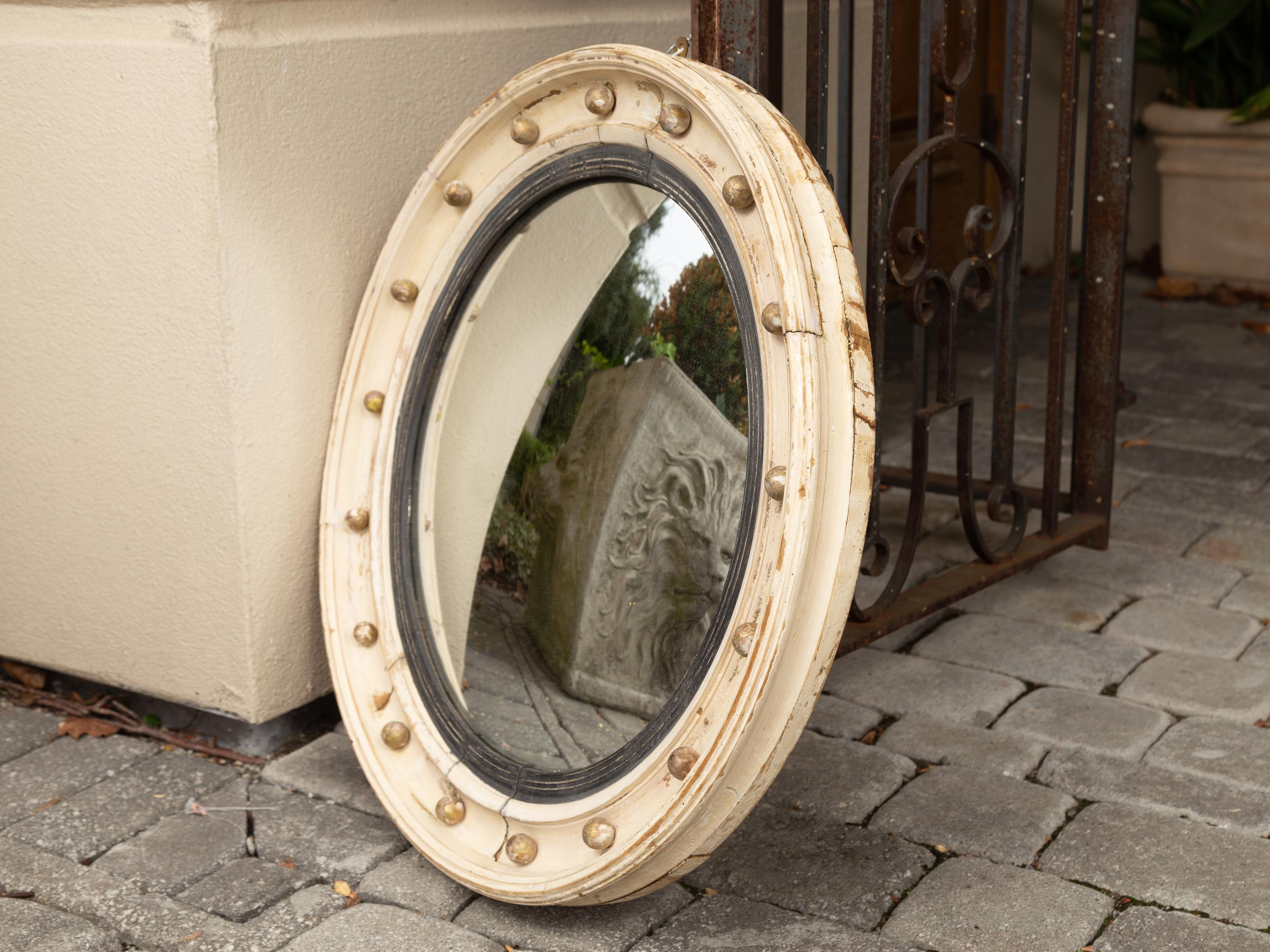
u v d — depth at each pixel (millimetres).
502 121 1896
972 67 2242
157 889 1775
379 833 1916
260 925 1698
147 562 2105
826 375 1498
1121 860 1804
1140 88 6160
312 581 2131
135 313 1976
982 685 2344
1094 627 2570
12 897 1763
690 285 1689
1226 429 3752
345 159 2016
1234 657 2424
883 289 2178
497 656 1849
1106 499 2869
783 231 1495
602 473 1776
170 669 2146
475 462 1920
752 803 1541
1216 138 5387
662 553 1687
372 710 1923
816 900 1729
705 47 1948
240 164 1862
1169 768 2039
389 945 1653
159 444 2023
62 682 2387
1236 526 3064
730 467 1624
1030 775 2047
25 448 2170
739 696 1477
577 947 1648
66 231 1996
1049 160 5992
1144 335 4891
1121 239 2715
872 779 2025
